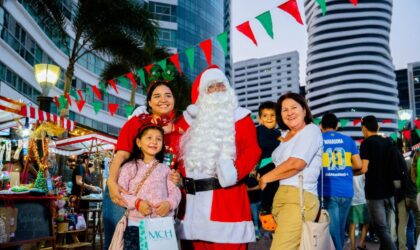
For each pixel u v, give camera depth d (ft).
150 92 12.20
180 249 11.21
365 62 475.31
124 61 57.98
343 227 15.93
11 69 73.05
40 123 30.48
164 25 196.65
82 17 53.93
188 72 208.74
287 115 11.14
